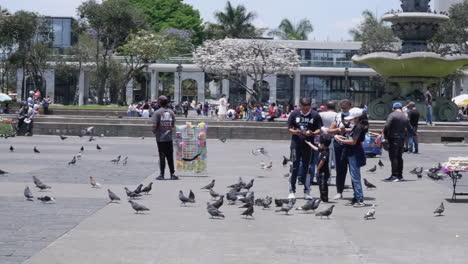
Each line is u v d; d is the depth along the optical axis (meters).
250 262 8.40
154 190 15.12
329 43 84.25
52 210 12.06
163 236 9.93
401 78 38.78
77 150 26.48
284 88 86.69
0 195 13.83
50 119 39.00
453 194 14.25
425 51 37.56
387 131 17.70
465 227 10.96
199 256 8.70
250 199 12.20
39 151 25.38
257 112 45.59
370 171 19.86
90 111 53.62
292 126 13.62
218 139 35.28
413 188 16.20
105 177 17.39
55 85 85.06
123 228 10.49
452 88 80.44
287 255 8.80
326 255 8.84
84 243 9.38
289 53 70.25
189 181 16.91
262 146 30.67
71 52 78.88
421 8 37.75
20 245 9.17
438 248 9.34
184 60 83.31
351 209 12.81
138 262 8.35
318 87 83.44
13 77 89.06
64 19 84.94
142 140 33.69
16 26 70.94
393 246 9.45
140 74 94.50
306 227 10.81
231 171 19.44
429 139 33.66
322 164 13.66
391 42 69.00
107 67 74.38
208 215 11.84
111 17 70.25
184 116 61.28
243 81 84.12
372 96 83.00
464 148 30.56
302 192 14.99
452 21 63.16
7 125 34.69
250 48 68.31
